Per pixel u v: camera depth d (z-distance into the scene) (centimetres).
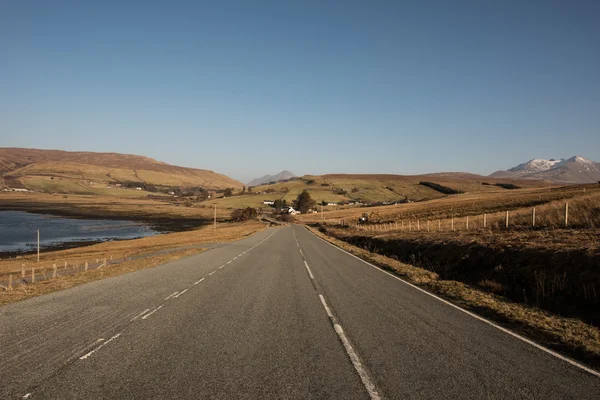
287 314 842
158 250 3209
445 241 1995
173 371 507
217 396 435
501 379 497
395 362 553
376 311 880
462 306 955
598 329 740
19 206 16662
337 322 777
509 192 11825
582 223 1878
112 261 2472
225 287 1207
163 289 1168
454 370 525
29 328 716
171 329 713
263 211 18375
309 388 460
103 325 739
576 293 959
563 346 648
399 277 1456
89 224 10094
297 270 1648
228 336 671
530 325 765
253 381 478
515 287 1163
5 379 476
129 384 464
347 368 527
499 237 1753
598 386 481
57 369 510
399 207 10612
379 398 437
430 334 698
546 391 464
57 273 1947
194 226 9812
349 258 2192
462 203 7669
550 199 5353
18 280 1805
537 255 1252
